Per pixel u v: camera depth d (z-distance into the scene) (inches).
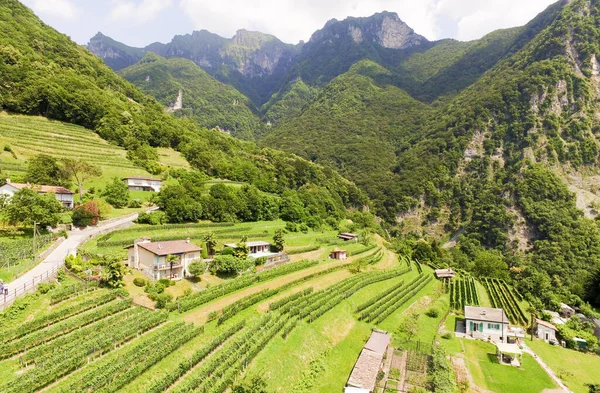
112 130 5595.5
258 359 1831.9
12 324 1565.0
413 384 2003.0
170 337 1744.6
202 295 2261.3
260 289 2669.8
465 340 2854.3
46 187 3440.0
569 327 3543.3
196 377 1521.9
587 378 2501.2
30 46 6476.4
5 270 2011.6
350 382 1872.5
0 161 3757.4
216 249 3142.2
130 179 4402.1
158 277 2378.2
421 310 3302.2
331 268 3533.5
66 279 2014.0
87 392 1316.4
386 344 2311.8
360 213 7347.4
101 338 1585.9
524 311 3914.9
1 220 2657.5
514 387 2194.9
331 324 2465.6
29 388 1255.5
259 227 4276.6
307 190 6284.5
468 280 4569.4
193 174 5305.1
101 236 2851.9
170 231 3405.5
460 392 2071.9
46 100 5344.5
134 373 1456.7
